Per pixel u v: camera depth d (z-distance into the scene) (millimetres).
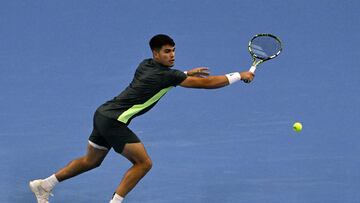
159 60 18016
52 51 30516
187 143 22812
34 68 28984
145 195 19875
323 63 28406
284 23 32125
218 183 20391
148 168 18125
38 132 23797
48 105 25781
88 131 23828
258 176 20688
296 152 22000
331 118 24156
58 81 27750
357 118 24094
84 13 34000
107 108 18094
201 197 19688
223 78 18422
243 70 27906
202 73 19047
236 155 21938
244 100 25719
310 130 23375
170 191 20047
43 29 32625
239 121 24188
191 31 31719
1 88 27281
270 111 24828
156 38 17875
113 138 17984
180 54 29469
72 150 22578
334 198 19375
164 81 17844
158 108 25281
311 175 20625
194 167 21328
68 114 25062
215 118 24453
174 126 23969
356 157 21562
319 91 26156
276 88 26547
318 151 22000
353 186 19953
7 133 23750
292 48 29766
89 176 21125
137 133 23500
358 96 25656
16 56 30141
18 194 20109
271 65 28344
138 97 17922
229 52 29578
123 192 17969
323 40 30406
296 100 25547
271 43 19875
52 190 20297
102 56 29781
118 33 31859
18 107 25703
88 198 19891
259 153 22016
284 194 19656
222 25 32188
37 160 22000
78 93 26656
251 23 32250
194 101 25766
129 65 28875
